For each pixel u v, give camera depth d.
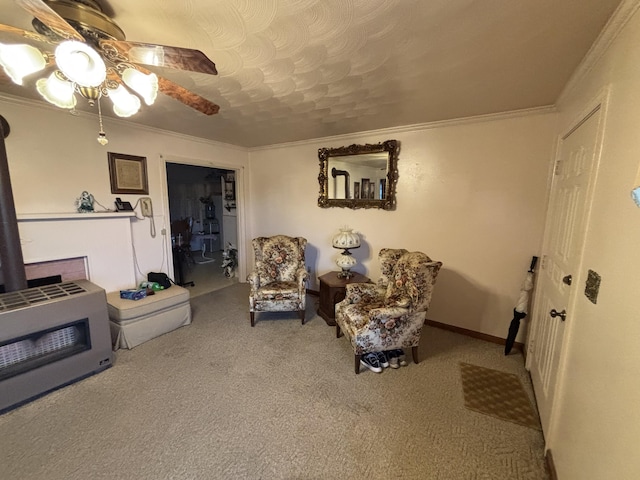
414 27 1.27
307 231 3.98
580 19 1.17
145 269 3.23
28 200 2.34
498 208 2.58
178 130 3.25
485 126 2.56
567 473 1.22
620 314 0.92
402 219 3.14
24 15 1.21
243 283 4.57
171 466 1.42
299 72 1.74
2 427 1.64
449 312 2.95
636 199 0.82
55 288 2.17
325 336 2.79
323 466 1.44
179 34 1.34
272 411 1.80
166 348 2.54
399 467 1.44
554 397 1.50
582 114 1.51
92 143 2.70
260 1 1.10
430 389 2.02
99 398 1.90
